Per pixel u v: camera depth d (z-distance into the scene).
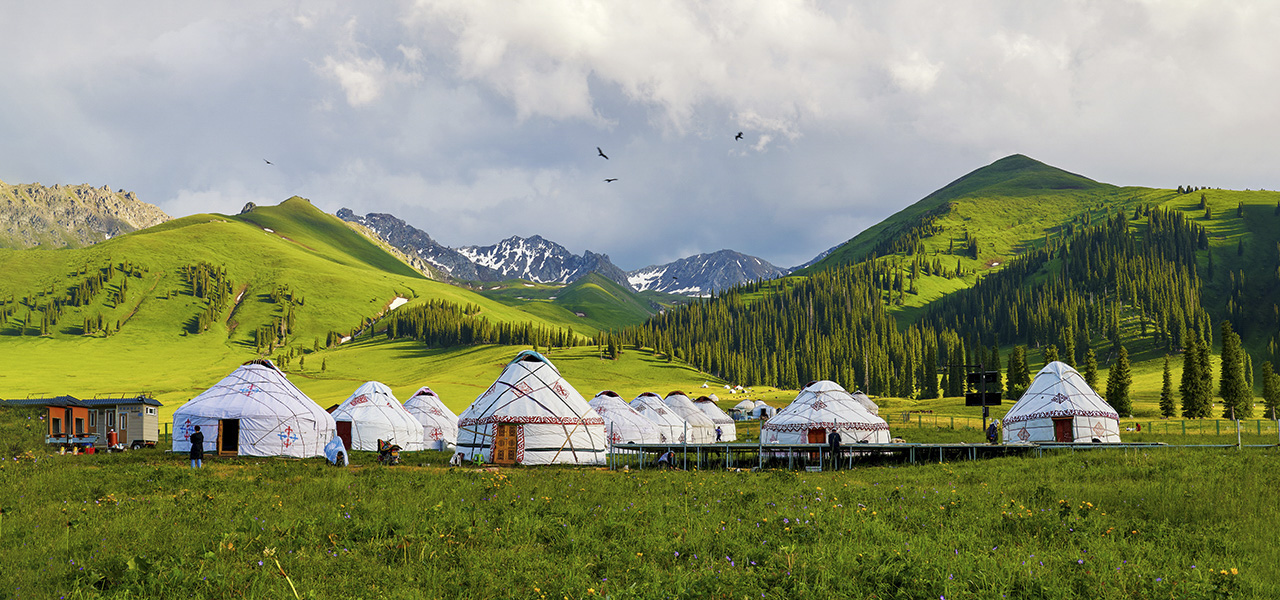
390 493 23.50
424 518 18.20
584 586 12.45
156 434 64.69
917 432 75.19
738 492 23.66
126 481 27.73
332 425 50.34
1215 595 12.01
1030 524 17.34
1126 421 95.94
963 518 18.56
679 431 78.62
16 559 14.34
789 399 162.75
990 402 53.81
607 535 16.67
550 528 16.67
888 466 38.56
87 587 12.38
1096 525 17.33
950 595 11.73
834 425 57.94
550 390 46.03
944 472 31.41
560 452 44.84
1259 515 18.55
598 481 28.52
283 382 48.91
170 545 15.41
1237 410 117.12
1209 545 15.74
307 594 12.12
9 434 54.59
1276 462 29.95
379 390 61.09
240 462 38.81
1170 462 31.00
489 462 44.00
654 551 14.91
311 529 16.81
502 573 13.34
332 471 32.41
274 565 13.73
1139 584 12.69
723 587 11.96
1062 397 60.25
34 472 30.70
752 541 15.73
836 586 12.32
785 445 40.88
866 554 13.91
